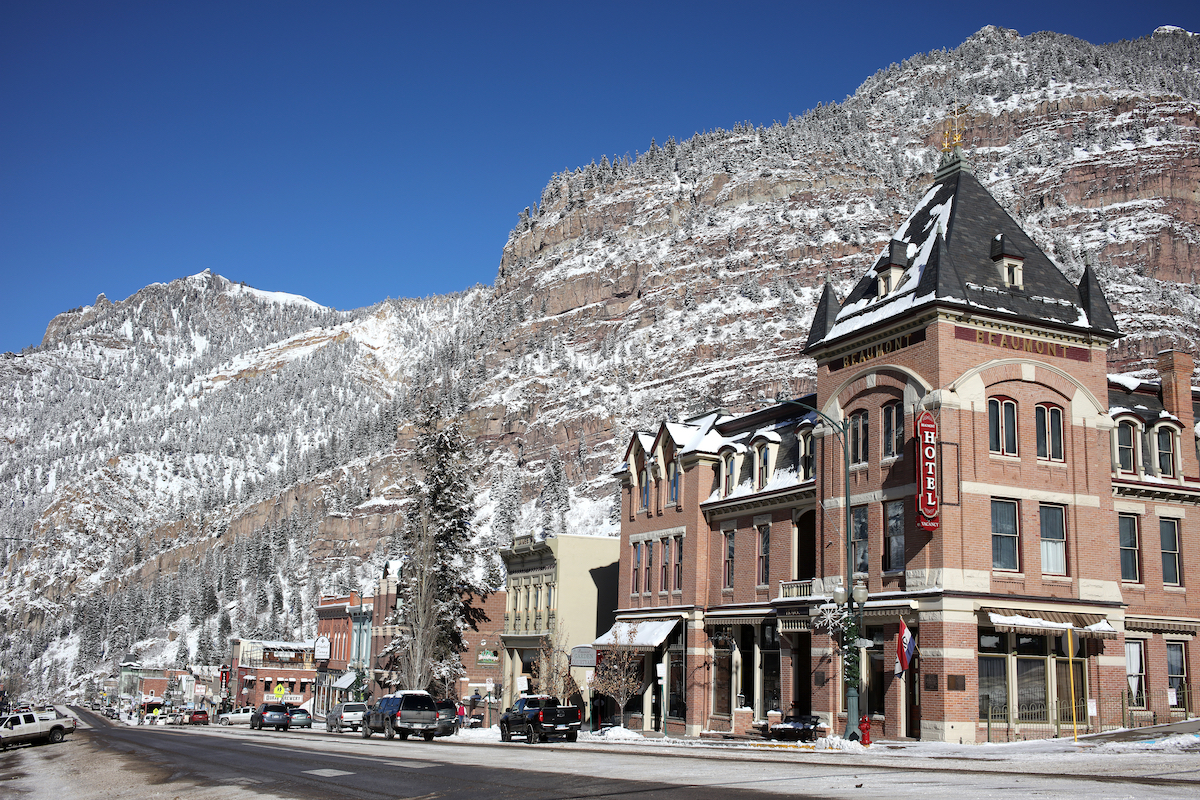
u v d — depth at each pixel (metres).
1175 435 43.66
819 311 43.47
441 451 75.00
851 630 33.44
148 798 21.48
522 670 71.12
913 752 29.53
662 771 23.38
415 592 70.00
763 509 47.06
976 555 35.28
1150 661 40.94
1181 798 15.53
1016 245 39.91
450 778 22.80
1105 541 37.84
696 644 50.47
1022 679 35.44
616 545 68.50
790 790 18.06
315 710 113.00
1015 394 37.41
